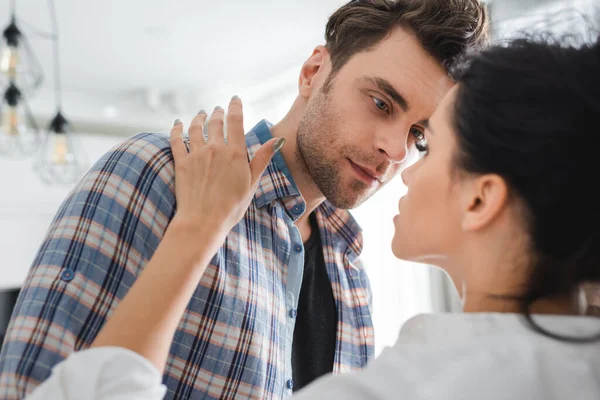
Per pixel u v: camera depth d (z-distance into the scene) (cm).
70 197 90
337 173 110
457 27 106
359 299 126
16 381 73
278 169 110
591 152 55
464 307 65
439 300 338
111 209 87
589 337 54
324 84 113
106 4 350
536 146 56
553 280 58
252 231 104
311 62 120
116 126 546
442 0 109
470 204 62
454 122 65
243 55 431
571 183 55
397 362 54
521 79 59
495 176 59
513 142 57
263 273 103
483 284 62
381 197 371
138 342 67
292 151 115
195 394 92
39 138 403
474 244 63
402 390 51
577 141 55
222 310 94
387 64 106
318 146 110
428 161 68
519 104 58
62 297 79
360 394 51
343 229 128
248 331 96
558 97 56
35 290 80
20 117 315
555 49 60
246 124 505
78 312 80
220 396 93
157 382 63
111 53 427
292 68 442
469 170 62
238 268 98
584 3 190
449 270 68
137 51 423
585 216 56
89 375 60
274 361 101
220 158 84
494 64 62
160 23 377
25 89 301
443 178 65
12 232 483
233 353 95
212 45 412
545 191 56
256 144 116
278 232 108
